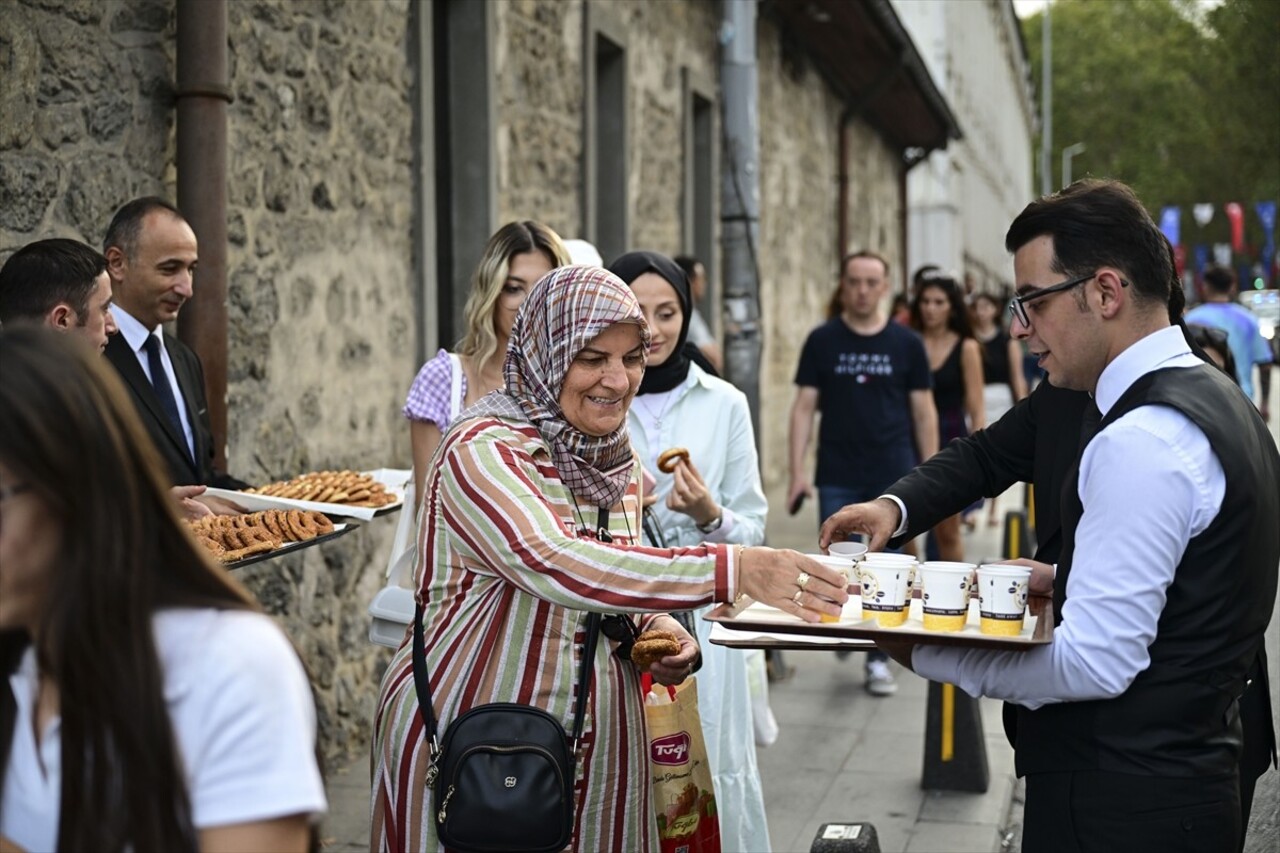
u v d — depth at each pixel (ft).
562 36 27.63
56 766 4.80
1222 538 7.11
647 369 12.59
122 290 12.84
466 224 23.88
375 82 20.31
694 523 12.30
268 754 4.83
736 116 24.80
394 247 21.04
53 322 10.67
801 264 53.72
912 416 23.16
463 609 8.20
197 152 15.30
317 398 18.61
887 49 56.24
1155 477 7.01
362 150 19.90
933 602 7.59
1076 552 7.29
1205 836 7.25
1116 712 7.27
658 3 34.63
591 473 8.34
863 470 22.54
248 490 12.91
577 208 28.76
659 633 8.52
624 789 8.38
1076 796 7.43
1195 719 7.20
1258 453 7.30
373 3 20.17
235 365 16.56
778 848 15.46
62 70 13.83
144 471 4.79
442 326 24.02
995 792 17.49
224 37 15.46
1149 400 7.22
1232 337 35.35
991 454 9.70
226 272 15.67
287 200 17.78
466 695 8.07
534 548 7.63
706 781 10.07
